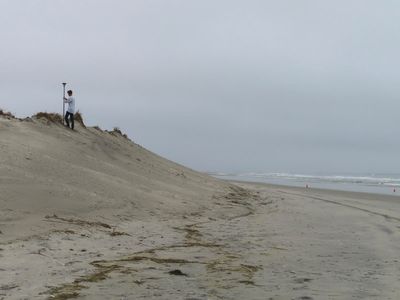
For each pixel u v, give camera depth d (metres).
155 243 10.55
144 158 24.44
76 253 8.90
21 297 6.14
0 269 7.39
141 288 6.82
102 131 25.33
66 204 12.44
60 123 21.73
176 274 7.75
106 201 13.88
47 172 14.31
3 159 13.90
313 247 11.05
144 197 15.95
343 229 14.55
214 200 19.92
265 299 6.44
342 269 8.64
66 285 6.82
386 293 6.91
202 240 11.38
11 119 19.86
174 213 15.14
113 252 9.29
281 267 8.64
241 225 14.38
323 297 6.60
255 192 30.45
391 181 71.62
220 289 6.91
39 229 10.18
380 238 12.77
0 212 10.48
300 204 23.69
